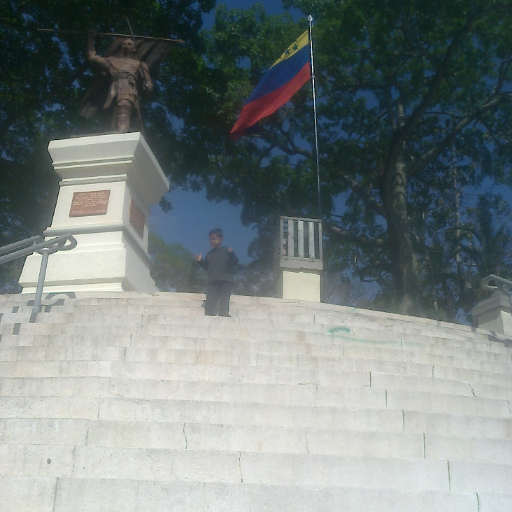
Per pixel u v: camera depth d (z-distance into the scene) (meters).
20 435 4.64
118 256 9.89
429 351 7.16
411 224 25.09
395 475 4.54
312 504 4.12
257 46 22.34
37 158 20.31
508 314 10.73
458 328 9.04
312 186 23.48
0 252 8.09
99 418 4.94
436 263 25.33
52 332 6.62
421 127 25.02
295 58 16.52
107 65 12.77
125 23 20.38
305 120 24.59
